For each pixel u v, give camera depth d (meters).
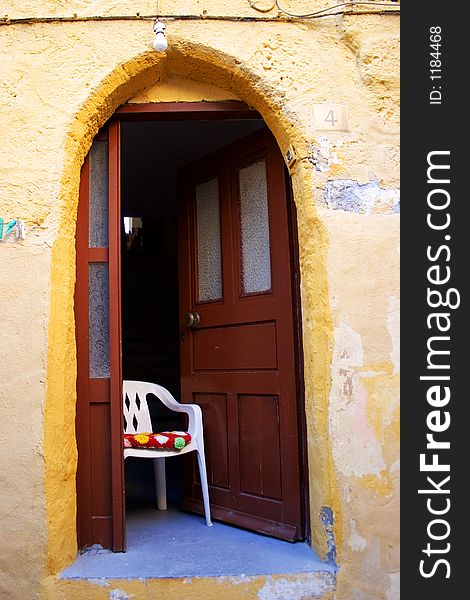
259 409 2.67
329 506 2.19
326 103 2.40
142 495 3.38
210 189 3.08
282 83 2.40
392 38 2.45
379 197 2.35
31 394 2.15
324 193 2.33
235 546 2.41
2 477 2.11
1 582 2.07
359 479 2.20
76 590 2.08
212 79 2.53
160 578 2.10
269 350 2.64
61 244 2.28
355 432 2.22
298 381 2.51
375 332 2.27
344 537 2.16
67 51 2.38
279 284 2.61
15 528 2.09
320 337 2.28
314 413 2.27
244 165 2.88
